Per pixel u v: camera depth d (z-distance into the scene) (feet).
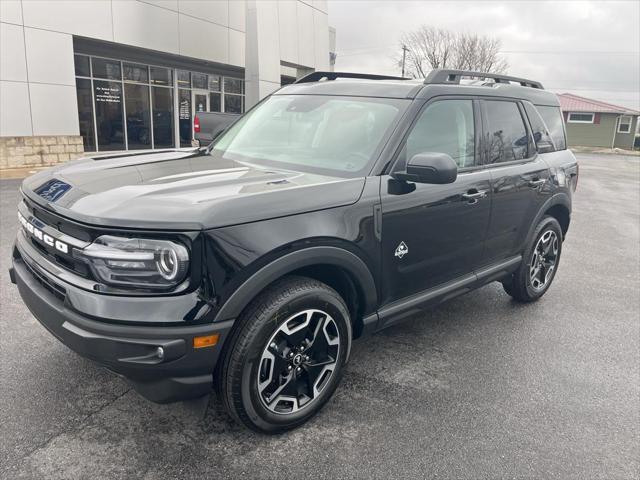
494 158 12.97
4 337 11.95
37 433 8.70
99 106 53.06
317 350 9.23
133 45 51.39
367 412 9.85
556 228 15.71
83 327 7.39
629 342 13.60
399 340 13.10
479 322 14.48
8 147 43.42
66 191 8.57
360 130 10.81
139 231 7.22
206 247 7.39
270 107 13.15
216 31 60.18
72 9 45.98
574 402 10.57
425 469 8.36
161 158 11.48
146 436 8.79
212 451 8.52
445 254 11.46
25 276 8.98
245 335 8.05
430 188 10.71
